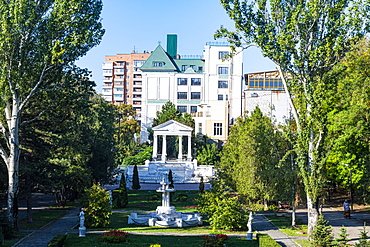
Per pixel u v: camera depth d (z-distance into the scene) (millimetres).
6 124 33375
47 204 48125
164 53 108688
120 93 155750
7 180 34594
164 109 94188
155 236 28531
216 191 33969
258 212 42250
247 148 40781
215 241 24906
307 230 31688
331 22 28234
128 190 61062
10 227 27188
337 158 41844
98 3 31047
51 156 36594
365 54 37812
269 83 81562
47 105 33094
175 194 56406
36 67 30109
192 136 87812
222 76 105688
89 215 32156
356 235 29734
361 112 34250
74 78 32812
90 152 47906
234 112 105062
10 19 28203
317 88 28438
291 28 28109
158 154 88062
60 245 24031
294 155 38469
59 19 29531
